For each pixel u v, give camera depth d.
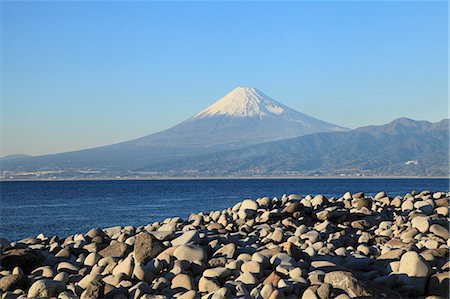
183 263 9.30
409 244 10.45
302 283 8.24
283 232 11.71
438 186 133.75
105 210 53.09
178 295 8.29
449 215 13.68
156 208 54.59
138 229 14.00
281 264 9.02
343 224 13.30
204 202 65.12
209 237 11.16
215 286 8.47
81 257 10.88
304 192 96.56
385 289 8.30
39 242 13.09
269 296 7.92
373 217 13.73
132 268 9.18
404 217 13.30
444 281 8.35
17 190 126.25
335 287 8.14
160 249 9.88
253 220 13.25
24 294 8.97
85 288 8.83
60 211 53.09
